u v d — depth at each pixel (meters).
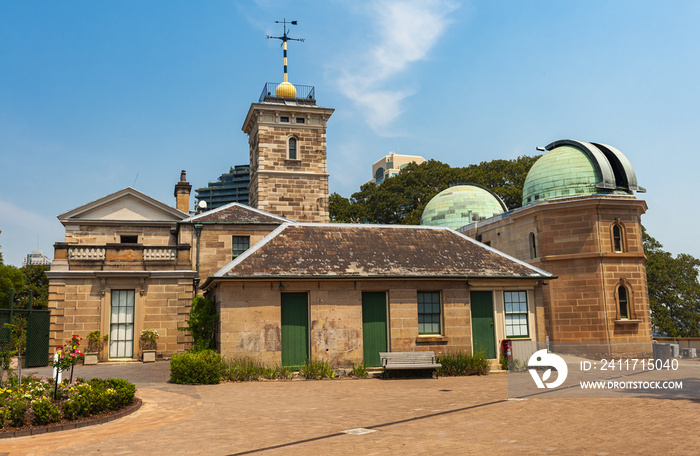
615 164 34.22
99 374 21.50
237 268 21.23
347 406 14.22
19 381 15.18
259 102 43.66
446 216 44.94
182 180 40.09
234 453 9.37
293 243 23.61
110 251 27.02
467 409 13.39
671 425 10.71
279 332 21.23
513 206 62.88
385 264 23.25
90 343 25.53
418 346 22.73
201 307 23.92
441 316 23.36
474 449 9.16
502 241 35.56
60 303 25.72
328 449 9.45
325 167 43.56
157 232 34.25
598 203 29.69
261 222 31.48
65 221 33.25
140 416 13.19
